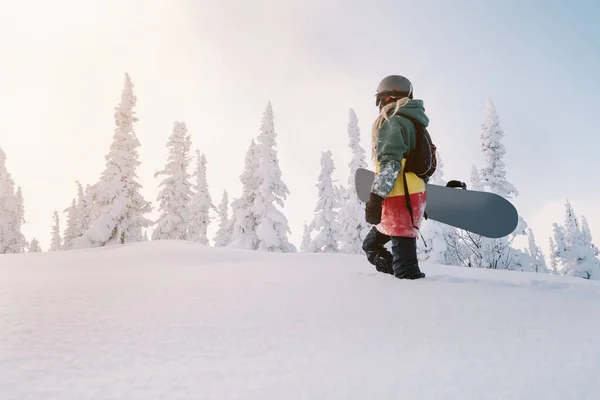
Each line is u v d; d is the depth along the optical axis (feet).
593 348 3.34
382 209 8.18
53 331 3.57
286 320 4.11
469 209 9.43
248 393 2.45
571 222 87.81
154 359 3.02
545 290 6.52
